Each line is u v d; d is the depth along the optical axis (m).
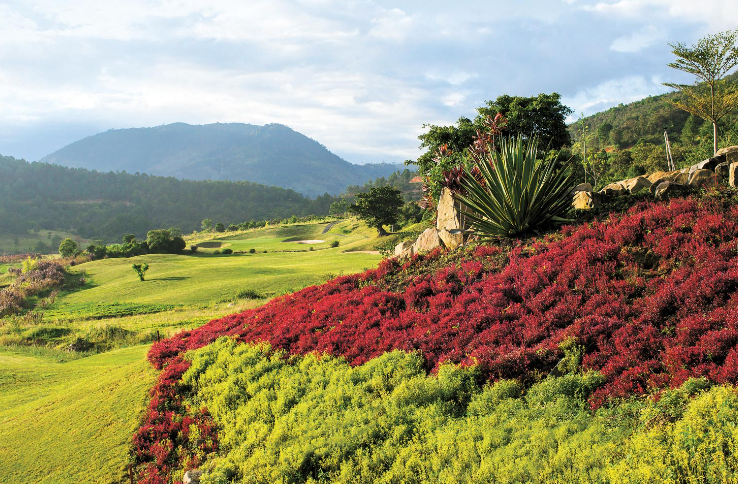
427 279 13.14
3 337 30.72
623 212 12.12
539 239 12.87
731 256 8.26
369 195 97.00
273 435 7.91
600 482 4.47
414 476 5.88
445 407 7.38
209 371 11.88
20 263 106.88
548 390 6.78
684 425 4.66
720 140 63.25
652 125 136.00
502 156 13.69
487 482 5.13
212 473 7.60
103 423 10.43
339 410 8.36
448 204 18.25
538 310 9.45
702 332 6.63
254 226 177.88
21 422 11.48
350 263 58.09
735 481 3.78
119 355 23.69
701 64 23.75
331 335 11.78
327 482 6.57
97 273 66.88
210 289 46.00
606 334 7.77
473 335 9.52
